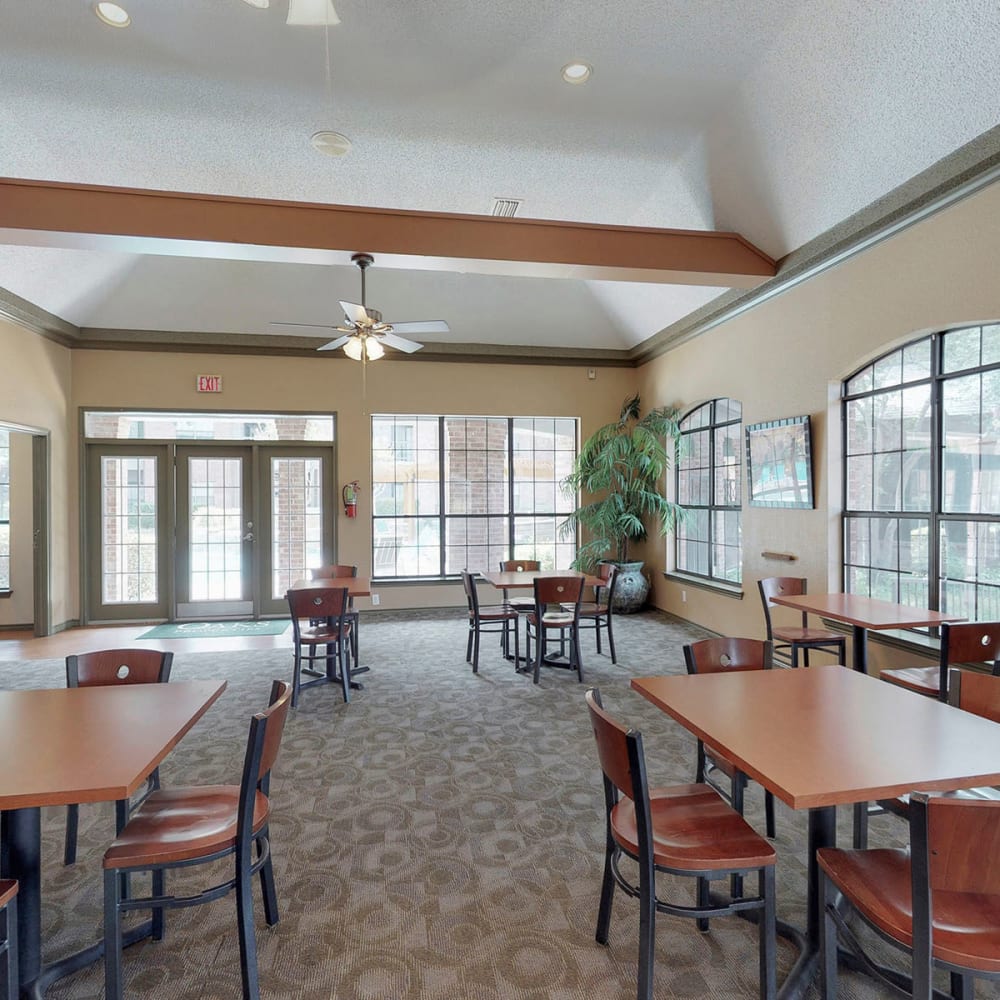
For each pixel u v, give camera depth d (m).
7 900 1.41
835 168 3.57
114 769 1.44
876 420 3.98
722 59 3.24
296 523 6.87
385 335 4.44
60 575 6.19
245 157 4.14
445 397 7.03
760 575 5.03
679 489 6.62
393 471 7.07
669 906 1.52
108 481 6.54
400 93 3.52
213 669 4.86
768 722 1.67
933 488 3.56
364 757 3.19
